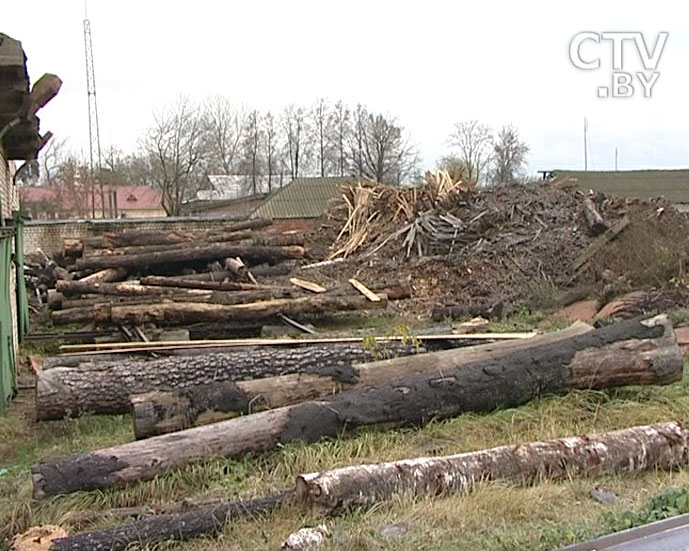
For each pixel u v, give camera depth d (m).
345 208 20.25
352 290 12.38
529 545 3.65
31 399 8.41
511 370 6.24
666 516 3.79
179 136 45.28
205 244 15.61
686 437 5.23
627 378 6.52
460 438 5.77
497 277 13.83
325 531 3.93
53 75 7.86
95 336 11.12
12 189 12.21
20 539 3.93
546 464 4.84
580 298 12.44
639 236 12.66
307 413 5.52
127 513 4.48
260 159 50.75
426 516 4.19
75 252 15.31
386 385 5.95
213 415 5.69
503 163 51.78
